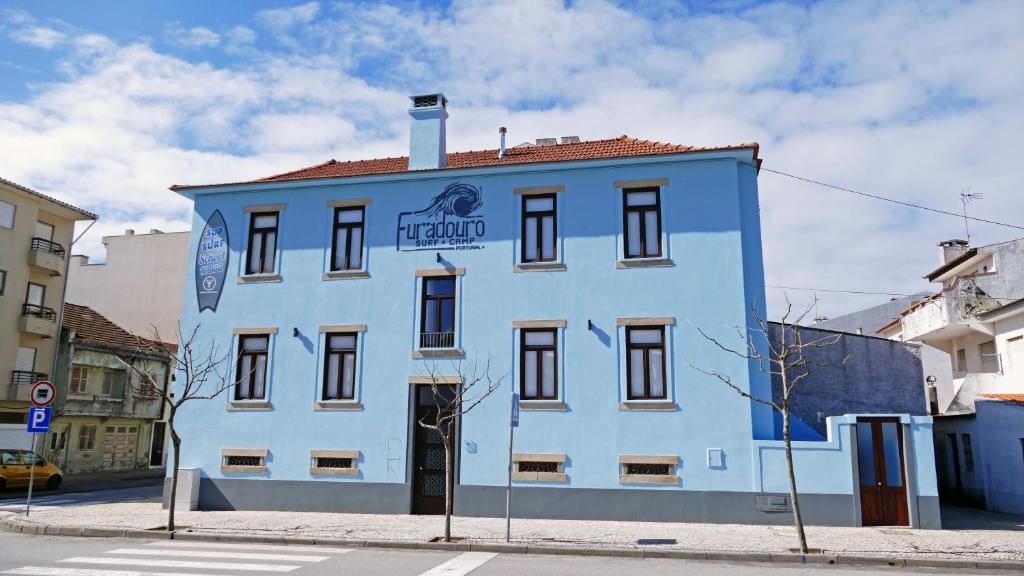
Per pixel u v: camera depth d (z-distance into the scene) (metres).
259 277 19.41
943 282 33.12
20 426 32.88
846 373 20.20
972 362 27.62
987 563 11.32
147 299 44.94
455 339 17.91
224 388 17.16
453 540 13.24
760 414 16.41
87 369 36.84
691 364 16.62
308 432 18.30
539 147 21.73
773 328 19.69
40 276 35.22
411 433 17.73
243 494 18.34
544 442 16.97
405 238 18.81
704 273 16.97
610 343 17.09
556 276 17.70
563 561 11.65
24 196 34.31
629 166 17.84
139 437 40.56
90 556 11.73
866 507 15.36
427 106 20.33
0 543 13.27
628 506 16.28
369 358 18.36
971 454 20.50
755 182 17.73
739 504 15.80
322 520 16.12
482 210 18.48
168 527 14.44
